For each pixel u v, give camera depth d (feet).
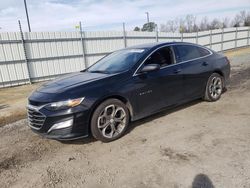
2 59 38.04
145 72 14.10
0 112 22.40
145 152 11.37
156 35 59.57
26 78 40.88
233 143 11.49
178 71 15.75
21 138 14.48
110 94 12.62
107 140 12.76
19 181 9.81
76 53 46.11
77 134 11.85
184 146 11.62
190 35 70.44
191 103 18.83
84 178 9.62
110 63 15.70
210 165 9.73
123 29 52.31
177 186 8.60
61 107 11.51
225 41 86.53
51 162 11.19
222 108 17.08
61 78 14.97
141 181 9.09
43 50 42.09
